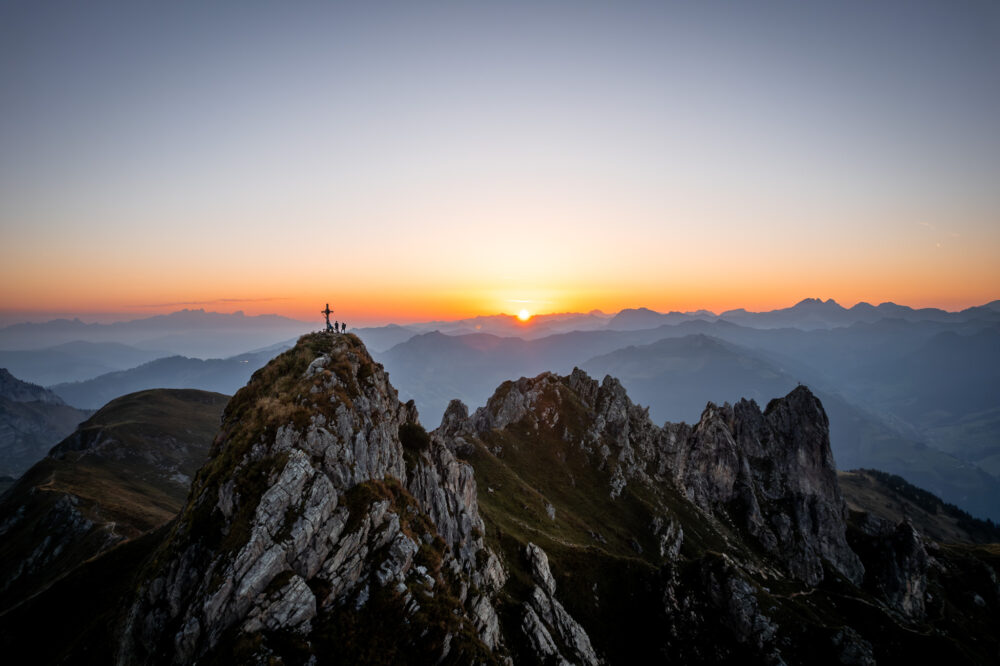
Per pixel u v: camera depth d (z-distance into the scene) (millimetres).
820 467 182625
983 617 140500
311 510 45094
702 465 175250
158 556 45781
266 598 39688
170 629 39406
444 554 57438
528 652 63906
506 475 124875
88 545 104875
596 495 145125
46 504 125562
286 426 50312
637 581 95750
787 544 149000
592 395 196250
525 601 74750
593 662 73125
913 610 135375
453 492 76125
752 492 165500
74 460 166125
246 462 47125
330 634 40719
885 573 142750
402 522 54125
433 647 44531
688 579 94688
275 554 41531
